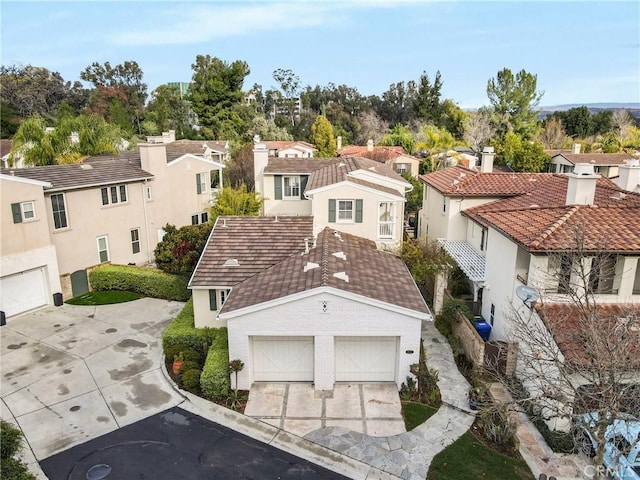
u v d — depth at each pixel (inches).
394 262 902.4
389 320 689.0
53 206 1064.8
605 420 463.2
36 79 3848.4
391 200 1020.5
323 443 607.8
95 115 1915.6
